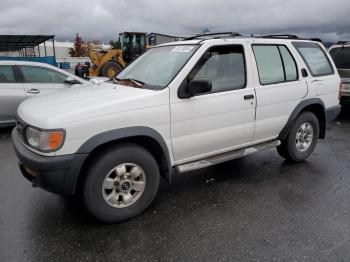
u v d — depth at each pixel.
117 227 3.31
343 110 9.78
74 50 63.78
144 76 4.01
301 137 5.08
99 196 3.19
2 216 3.49
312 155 5.63
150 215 3.54
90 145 3.01
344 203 3.82
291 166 5.06
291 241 3.04
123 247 2.97
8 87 6.86
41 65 7.30
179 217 3.50
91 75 20.05
